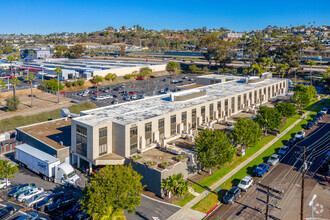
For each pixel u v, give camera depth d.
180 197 45.06
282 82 110.06
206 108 69.88
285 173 53.56
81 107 105.75
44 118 94.81
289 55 173.50
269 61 176.00
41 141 59.75
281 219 39.50
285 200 44.31
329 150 64.00
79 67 181.12
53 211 42.03
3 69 191.62
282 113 79.38
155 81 169.50
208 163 49.09
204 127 65.44
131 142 51.97
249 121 59.22
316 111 96.44
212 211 41.78
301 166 56.44
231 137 58.22
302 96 95.00
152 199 44.50
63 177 49.09
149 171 46.44
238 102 82.44
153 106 66.19
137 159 48.56
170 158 50.78
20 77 164.75
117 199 35.03
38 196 43.88
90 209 34.00
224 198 43.84
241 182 47.94
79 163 55.34
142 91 138.62
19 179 51.81
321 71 173.88
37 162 52.94
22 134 66.81
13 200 45.09
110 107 65.38
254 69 173.88
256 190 47.56
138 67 181.25
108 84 158.38
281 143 68.19
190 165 50.69
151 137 56.09
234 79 111.62
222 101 75.25
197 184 48.88
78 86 145.25
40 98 119.50
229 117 77.88
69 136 63.47
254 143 57.28
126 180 35.34
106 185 34.72
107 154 52.91
